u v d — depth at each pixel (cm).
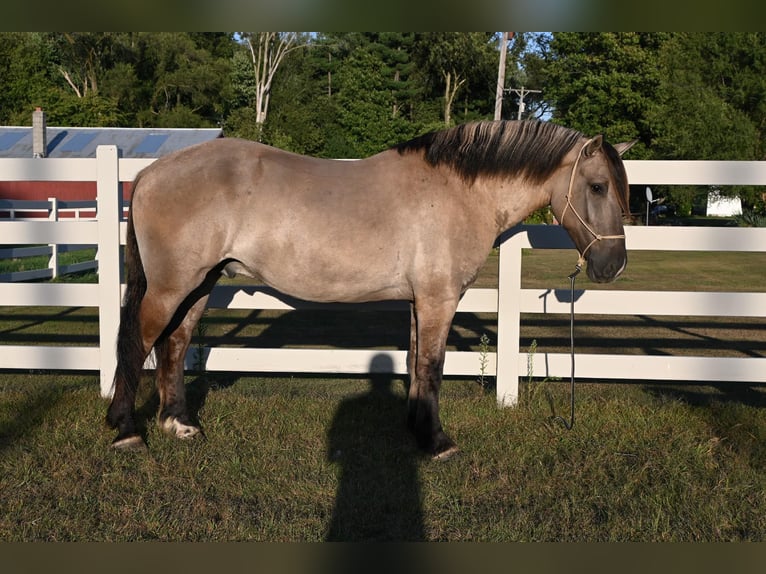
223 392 514
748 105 3073
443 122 4169
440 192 388
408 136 4103
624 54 3372
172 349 416
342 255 380
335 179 388
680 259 1822
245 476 363
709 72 3133
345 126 4244
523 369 512
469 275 399
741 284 1198
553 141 397
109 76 4316
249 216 379
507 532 312
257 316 945
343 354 510
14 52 3825
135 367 391
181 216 374
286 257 382
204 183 376
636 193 3462
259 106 4434
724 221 3197
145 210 379
